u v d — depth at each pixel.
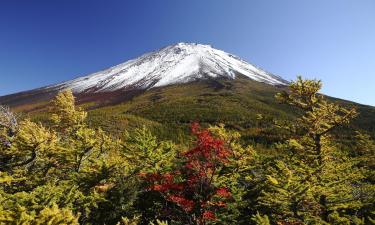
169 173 20.94
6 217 10.38
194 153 17.75
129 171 21.08
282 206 15.63
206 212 18.22
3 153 17.16
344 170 18.09
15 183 16.70
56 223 10.40
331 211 16.95
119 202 19.75
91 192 18.14
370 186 17.55
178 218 20.14
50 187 15.00
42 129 17.84
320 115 19.28
